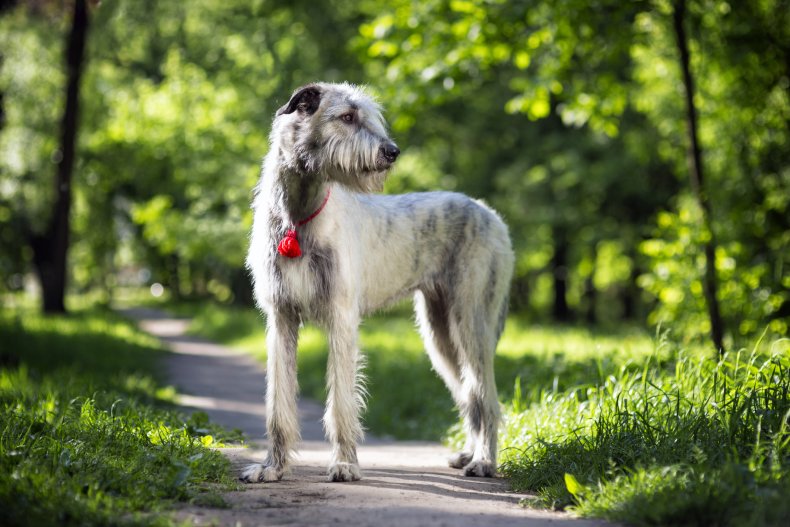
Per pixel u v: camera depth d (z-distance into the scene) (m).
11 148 26.06
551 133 26.30
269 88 23.34
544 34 10.84
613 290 42.66
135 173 29.94
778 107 13.41
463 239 6.21
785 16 11.69
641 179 24.78
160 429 5.69
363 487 4.95
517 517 4.19
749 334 12.08
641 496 4.09
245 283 35.25
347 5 23.47
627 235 26.30
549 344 14.66
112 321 23.83
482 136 26.53
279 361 5.28
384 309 6.18
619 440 5.03
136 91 28.03
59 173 23.17
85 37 22.30
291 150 5.15
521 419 6.69
